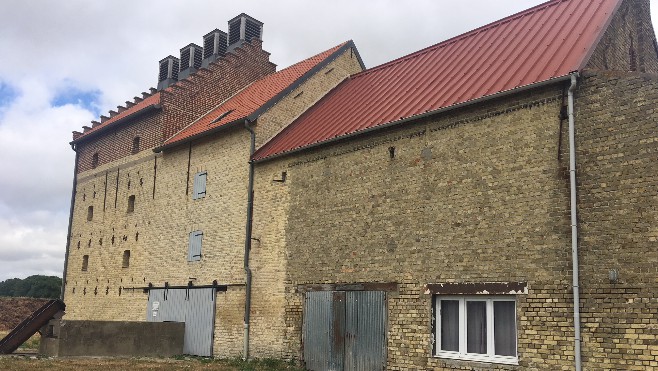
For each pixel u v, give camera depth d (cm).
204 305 1912
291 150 1698
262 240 1759
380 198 1445
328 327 1507
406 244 1362
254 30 2772
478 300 1227
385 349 1360
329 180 1588
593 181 1073
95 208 2567
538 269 1123
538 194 1150
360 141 1527
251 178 1841
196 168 2088
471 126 1291
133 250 2284
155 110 2325
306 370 1519
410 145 1405
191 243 2025
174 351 1923
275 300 1675
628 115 1052
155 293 2125
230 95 2538
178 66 2994
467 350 1228
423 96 1502
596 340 1021
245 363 1608
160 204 2209
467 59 1575
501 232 1192
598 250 1045
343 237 1516
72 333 1761
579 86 1127
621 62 1387
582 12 1414
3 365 1489
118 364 1573
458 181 1288
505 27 1605
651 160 1012
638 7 1524
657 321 959
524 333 1122
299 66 2312
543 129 1167
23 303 2909
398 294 1357
